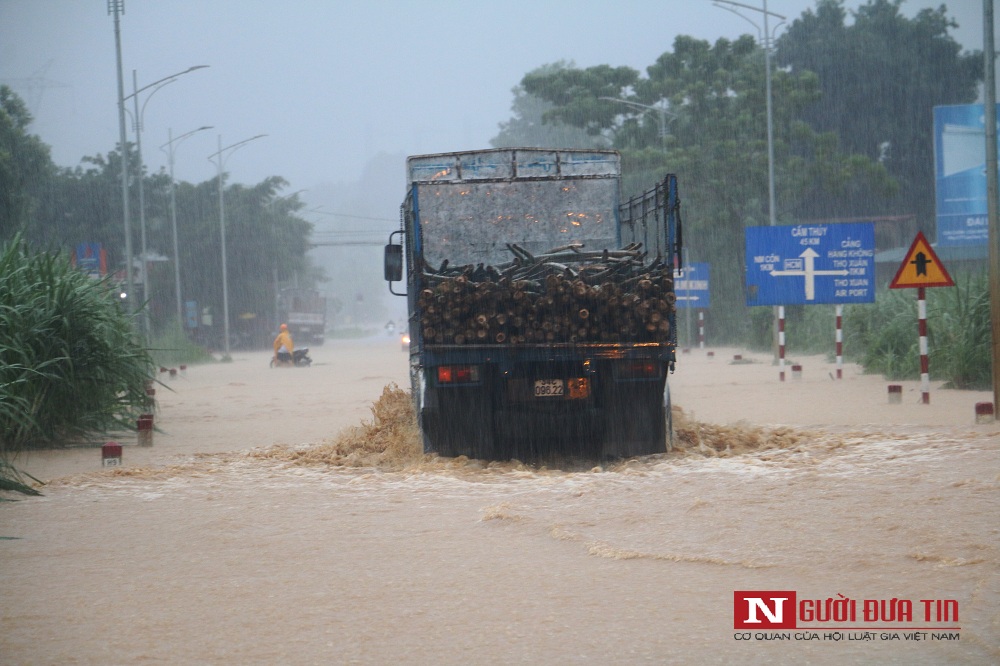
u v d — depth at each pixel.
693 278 73.31
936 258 27.58
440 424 19.06
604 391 19.06
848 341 50.34
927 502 12.16
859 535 10.95
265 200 136.00
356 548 11.65
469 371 18.77
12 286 24.28
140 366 27.03
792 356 58.94
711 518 12.20
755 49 90.69
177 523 13.37
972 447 16.25
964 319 32.69
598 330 18.55
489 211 21.39
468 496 14.89
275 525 13.08
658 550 10.90
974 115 60.81
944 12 108.44
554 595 9.49
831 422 24.11
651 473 16.08
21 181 77.44
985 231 61.00
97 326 24.98
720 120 84.75
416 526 12.78
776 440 20.62
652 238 20.28
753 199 87.31
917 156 106.50
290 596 9.73
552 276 18.36
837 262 38.44
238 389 45.34
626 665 7.71
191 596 9.82
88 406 24.86
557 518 12.78
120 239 106.00
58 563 11.30
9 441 23.17
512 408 19.05
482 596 9.55
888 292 49.12
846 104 107.56
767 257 38.59
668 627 8.51
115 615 9.26
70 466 20.84
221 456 21.30
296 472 18.11
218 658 8.08
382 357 86.12
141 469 18.23
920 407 26.86
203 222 127.81
